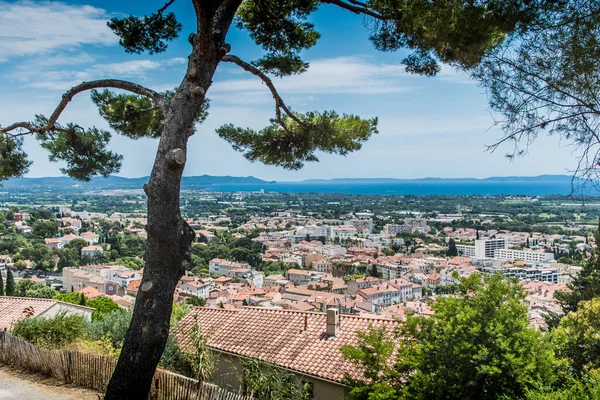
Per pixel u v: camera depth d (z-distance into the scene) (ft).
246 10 32.99
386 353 36.94
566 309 98.12
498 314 33.53
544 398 27.99
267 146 35.76
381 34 29.84
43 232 545.44
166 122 24.71
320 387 47.37
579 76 19.99
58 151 38.14
